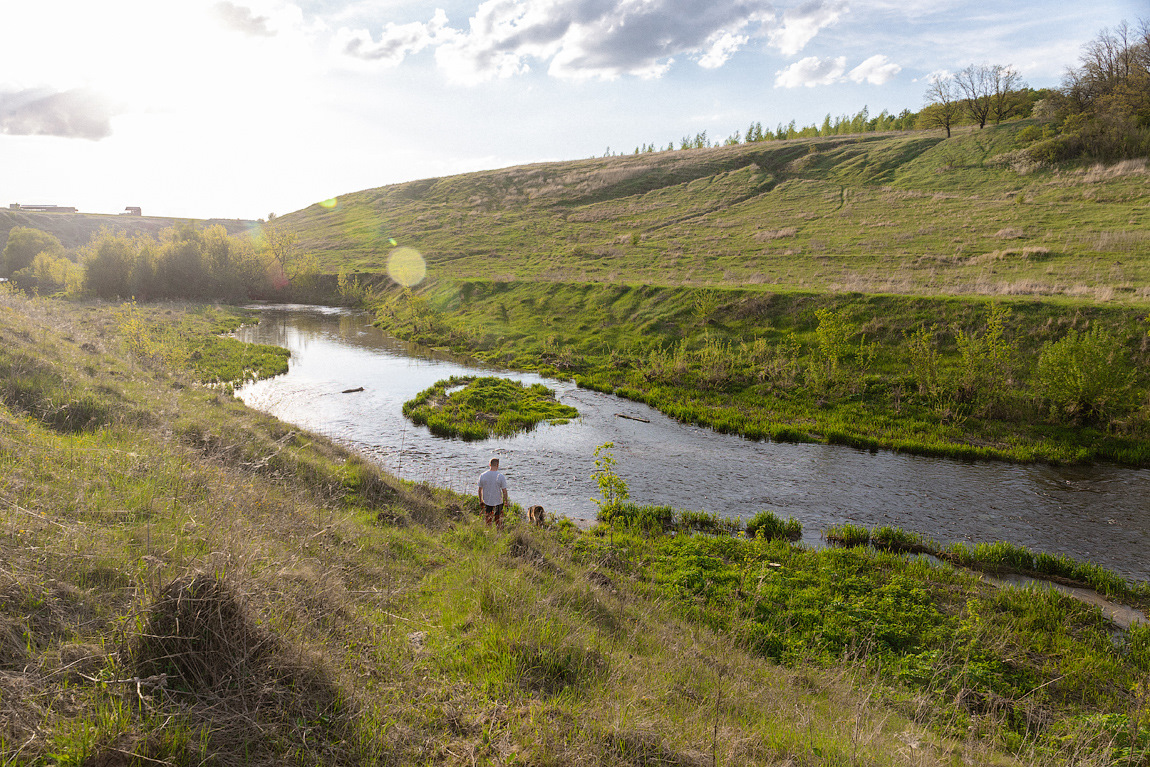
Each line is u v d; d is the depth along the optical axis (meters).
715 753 4.51
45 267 68.38
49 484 6.79
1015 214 49.06
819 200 69.00
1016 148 67.44
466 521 12.34
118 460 8.40
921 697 7.43
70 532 5.46
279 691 4.01
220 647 4.09
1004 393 22.52
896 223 53.72
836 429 21.69
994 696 7.82
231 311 53.06
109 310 39.97
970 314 27.30
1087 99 69.88
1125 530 14.41
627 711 4.96
